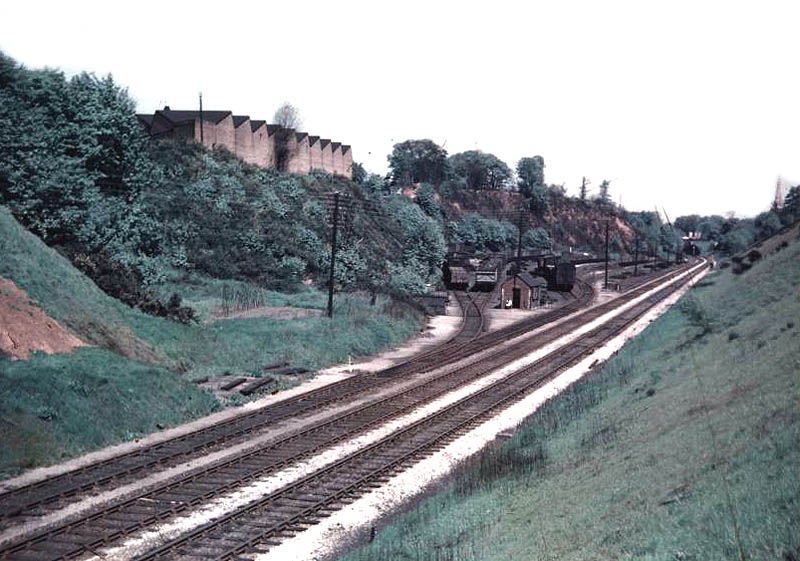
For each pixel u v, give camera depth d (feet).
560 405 86.22
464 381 111.65
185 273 181.88
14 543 46.32
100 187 163.22
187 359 114.32
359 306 175.32
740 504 32.35
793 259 98.17
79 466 64.80
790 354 54.70
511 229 465.47
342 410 92.27
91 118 160.25
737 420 45.47
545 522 42.52
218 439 74.79
